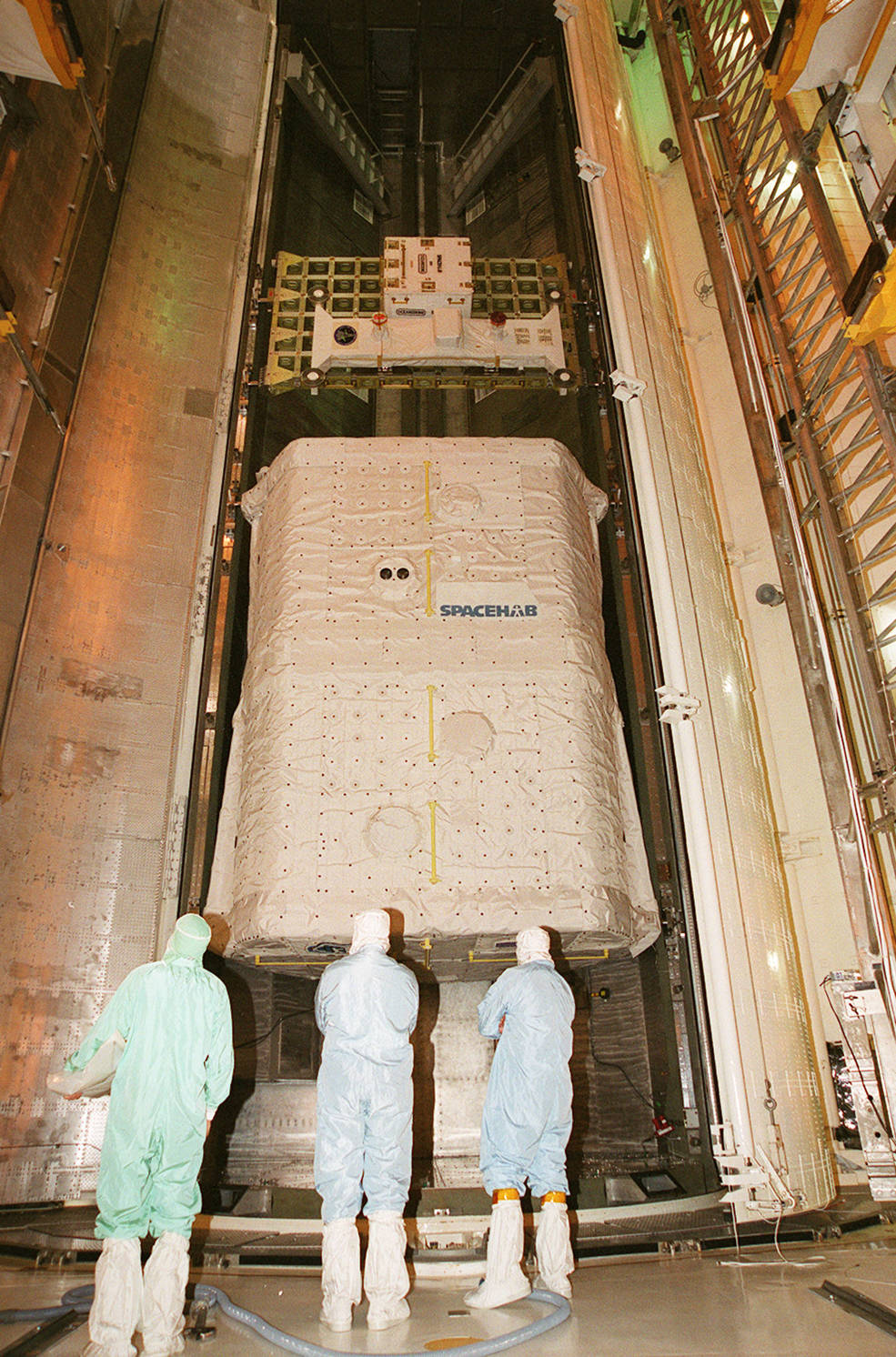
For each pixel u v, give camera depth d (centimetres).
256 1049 786
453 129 1761
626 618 921
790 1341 356
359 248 1566
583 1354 344
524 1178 467
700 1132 709
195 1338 395
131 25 1171
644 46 1516
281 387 1093
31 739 789
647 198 1218
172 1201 391
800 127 865
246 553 981
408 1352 354
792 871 940
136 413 990
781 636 1024
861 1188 768
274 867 694
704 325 1247
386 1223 427
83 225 976
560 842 715
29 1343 367
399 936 676
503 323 1109
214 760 855
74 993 741
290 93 1488
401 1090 445
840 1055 837
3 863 739
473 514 836
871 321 704
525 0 1538
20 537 823
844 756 752
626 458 964
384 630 778
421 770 727
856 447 764
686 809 755
